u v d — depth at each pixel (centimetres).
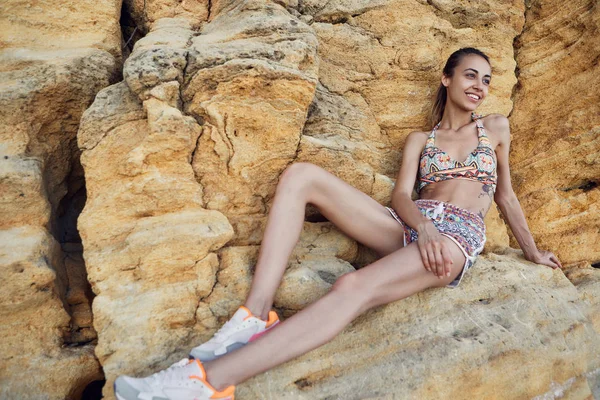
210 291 238
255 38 280
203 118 256
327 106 310
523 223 294
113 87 264
